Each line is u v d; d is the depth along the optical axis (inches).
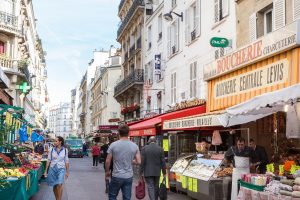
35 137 1035.3
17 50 1294.3
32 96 2145.7
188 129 624.4
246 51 498.6
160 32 1165.7
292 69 412.5
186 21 898.7
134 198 495.8
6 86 521.3
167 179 529.7
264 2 554.6
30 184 446.0
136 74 1370.6
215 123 441.1
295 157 416.8
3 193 324.5
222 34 701.9
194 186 477.7
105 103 2479.1
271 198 296.8
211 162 466.6
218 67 578.9
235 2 648.4
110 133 1867.6
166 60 1066.1
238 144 415.8
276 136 451.5
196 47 834.2
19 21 1312.7
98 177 844.0
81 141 2055.9
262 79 469.4
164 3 1092.5
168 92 1043.3
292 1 486.6
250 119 423.5
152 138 427.8
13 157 518.3
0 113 545.0
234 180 396.2
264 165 431.2
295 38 397.1
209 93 621.6
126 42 1739.7
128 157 316.8
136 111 1475.1
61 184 422.3
